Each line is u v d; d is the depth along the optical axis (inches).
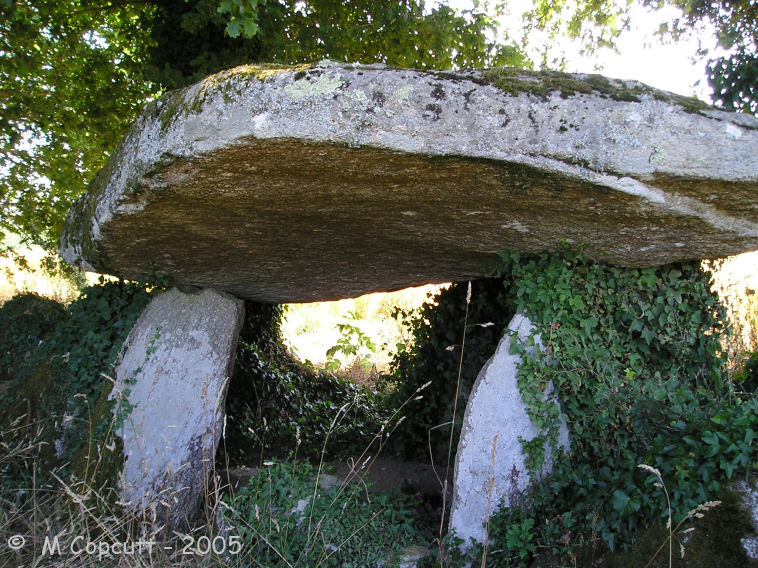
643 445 119.9
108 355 157.5
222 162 94.1
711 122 91.2
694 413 113.3
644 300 134.6
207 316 155.0
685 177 92.8
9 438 152.4
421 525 137.6
